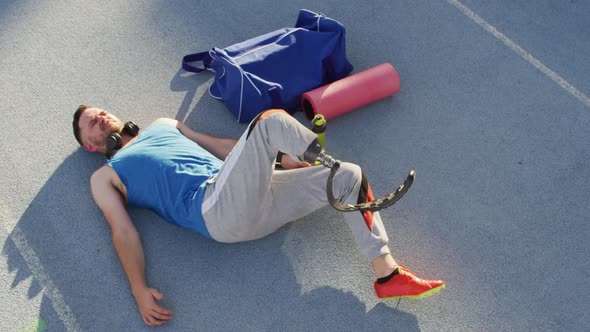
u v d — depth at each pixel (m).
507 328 2.24
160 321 2.22
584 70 3.03
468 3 3.30
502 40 3.14
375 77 2.78
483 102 2.90
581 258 2.41
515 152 2.73
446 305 2.29
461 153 2.72
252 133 2.01
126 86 2.96
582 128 2.81
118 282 2.35
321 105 2.69
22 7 3.25
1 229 2.48
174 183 2.35
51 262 2.40
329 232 2.48
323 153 1.97
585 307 2.29
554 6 3.30
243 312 2.28
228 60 2.67
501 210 2.54
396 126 2.81
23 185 2.62
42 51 3.09
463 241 2.46
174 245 2.44
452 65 3.04
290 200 2.29
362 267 2.38
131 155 2.41
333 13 3.26
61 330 2.23
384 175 2.65
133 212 2.52
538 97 2.92
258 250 2.43
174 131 2.55
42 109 2.88
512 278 2.36
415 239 2.46
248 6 3.29
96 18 3.22
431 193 2.59
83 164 2.68
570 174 2.65
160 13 3.24
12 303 2.29
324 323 2.25
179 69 3.03
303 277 2.36
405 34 3.17
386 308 2.28
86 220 2.51
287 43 2.79
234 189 2.11
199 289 2.33
